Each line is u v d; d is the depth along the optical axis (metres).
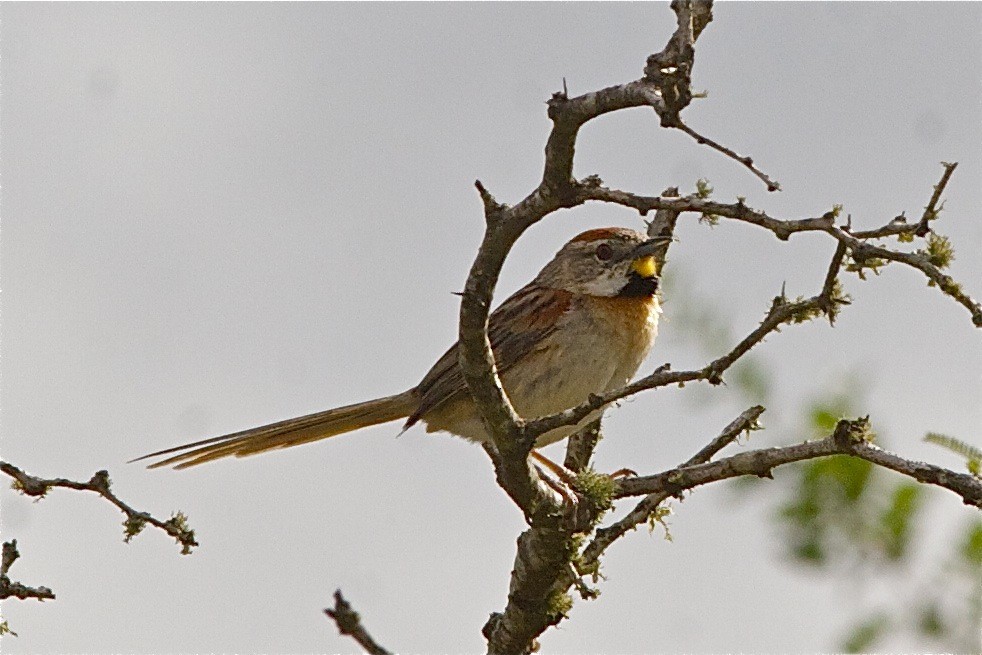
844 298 7.95
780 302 8.09
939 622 7.75
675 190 9.18
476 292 8.82
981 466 8.13
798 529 8.42
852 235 7.69
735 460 9.06
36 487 9.55
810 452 8.68
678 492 9.74
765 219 7.73
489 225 8.57
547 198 8.24
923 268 7.26
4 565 9.30
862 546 8.22
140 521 9.68
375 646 6.77
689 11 7.47
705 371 8.23
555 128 7.90
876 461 8.37
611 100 7.66
